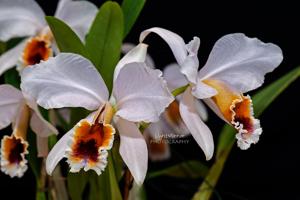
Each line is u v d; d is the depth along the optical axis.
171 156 0.82
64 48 0.50
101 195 0.53
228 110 0.49
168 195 0.83
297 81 0.80
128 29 0.55
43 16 0.64
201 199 0.58
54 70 0.47
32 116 0.54
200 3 0.80
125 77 0.47
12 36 0.63
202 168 0.65
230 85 0.50
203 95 0.48
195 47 0.46
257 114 0.56
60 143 0.48
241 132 0.48
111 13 0.51
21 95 0.52
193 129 0.48
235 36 0.48
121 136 0.49
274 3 0.79
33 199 0.80
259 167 0.81
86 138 0.47
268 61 0.50
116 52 0.51
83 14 0.64
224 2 0.80
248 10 0.80
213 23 0.80
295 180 0.80
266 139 0.81
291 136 0.81
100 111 0.49
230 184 0.82
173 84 0.64
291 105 0.80
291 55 0.80
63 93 0.48
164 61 0.81
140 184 0.47
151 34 0.81
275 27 0.80
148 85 0.46
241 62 0.50
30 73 0.47
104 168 0.48
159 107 0.47
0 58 0.61
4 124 0.54
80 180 0.54
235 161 0.82
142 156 0.48
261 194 0.81
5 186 0.79
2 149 0.52
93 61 0.51
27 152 0.52
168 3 0.80
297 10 0.79
